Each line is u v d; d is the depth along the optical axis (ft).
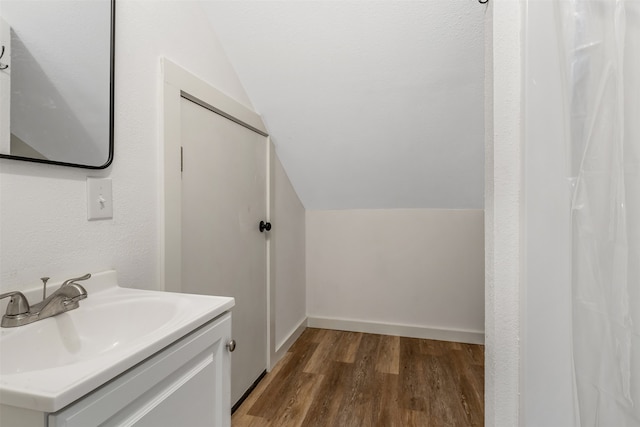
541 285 2.14
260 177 6.23
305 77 5.33
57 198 2.69
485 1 2.58
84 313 2.52
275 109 5.97
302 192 8.13
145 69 3.54
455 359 6.88
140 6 3.49
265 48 4.98
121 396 1.72
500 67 2.33
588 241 1.85
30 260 2.50
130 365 1.73
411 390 5.70
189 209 4.22
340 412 5.10
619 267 1.72
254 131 5.99
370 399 5.44
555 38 2.05
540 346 2.15
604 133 1.76
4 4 2.34
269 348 6.43
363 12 4.38
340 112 5.84
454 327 7.94
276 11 4.51
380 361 6.80
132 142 3.39
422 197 7.68
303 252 8.69
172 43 3.95
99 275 2.98
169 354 2.06
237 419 4.96
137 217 3.45
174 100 3.88
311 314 8.86
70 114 2.77
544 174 2.11
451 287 7.95
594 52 1.78
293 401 5.41
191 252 4.25
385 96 5.45
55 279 2.67
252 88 5.66
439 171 6.81
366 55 4.89
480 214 7.73
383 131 6.07
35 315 2.25
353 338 8.05
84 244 2.91
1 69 2.31
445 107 5.48
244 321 5.60
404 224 8.19
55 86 2.66
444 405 5.26
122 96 3.27
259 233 6.19
